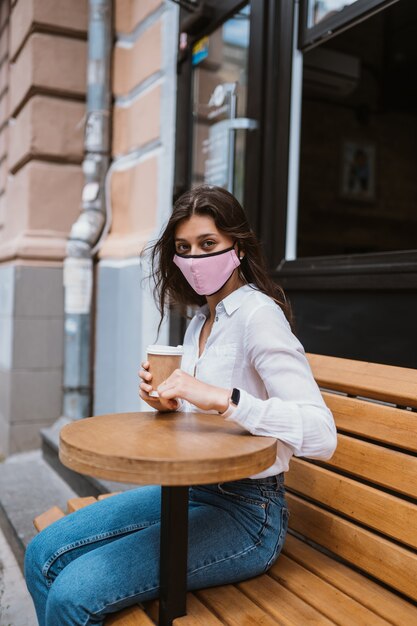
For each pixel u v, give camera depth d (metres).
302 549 1.62
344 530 1.51
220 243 1.46
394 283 2.00
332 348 2.32
